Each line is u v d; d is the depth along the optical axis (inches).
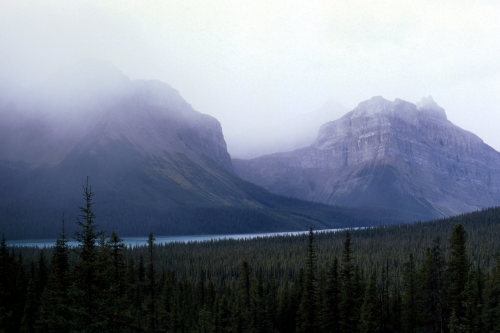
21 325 3280.0
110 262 1918.1
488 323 3211.1
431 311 3614.7
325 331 3597.4
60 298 2042.3
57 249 2235.5
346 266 3646.7
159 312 3334.2
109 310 1807.3
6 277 3090.6
